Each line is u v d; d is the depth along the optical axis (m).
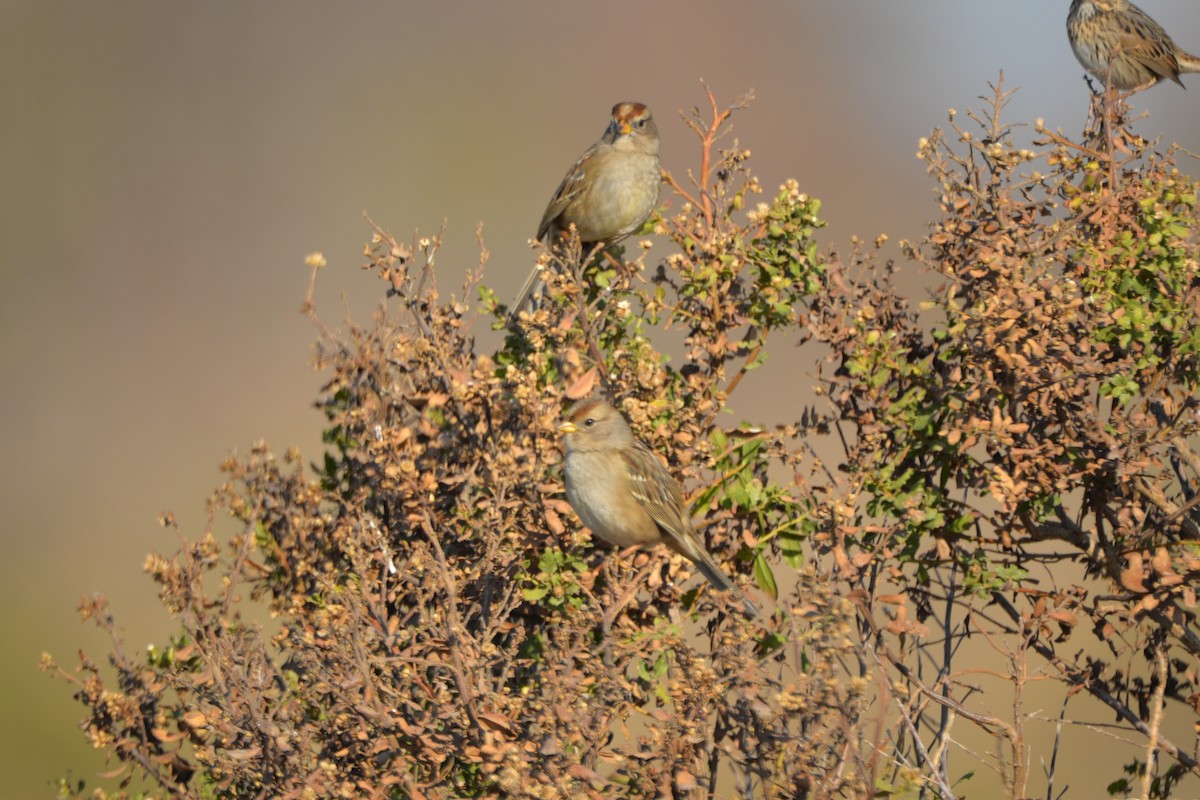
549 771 9.05
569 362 10.89
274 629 12.07
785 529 10.92
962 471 10.91
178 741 10.63
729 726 10.05
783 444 10.94
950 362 10.82
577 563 10.45
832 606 9.12
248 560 11.20
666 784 9.15
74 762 23.19
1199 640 10.80
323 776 9.55
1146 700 11.12
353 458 11.20
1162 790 11.05
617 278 11.35
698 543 10.38
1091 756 16.02
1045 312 10.45
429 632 10.17
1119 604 10.75
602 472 10.37
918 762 10.42
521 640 10.09
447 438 10.98
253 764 9.83
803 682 8.95
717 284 11.02
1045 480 10.55
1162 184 11.28
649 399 10.93
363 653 9.53
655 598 10.73
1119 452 10.54
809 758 8.91
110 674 18.44
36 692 25.48
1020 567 11.06
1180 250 10.97
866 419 10.85
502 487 10.09
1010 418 10.60
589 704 9.46
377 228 10.95
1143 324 10.77
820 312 11.18
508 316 11.48
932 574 12.11
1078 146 11.47
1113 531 11.04
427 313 11.12
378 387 10.93
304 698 10.11
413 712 9.65
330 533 11.04
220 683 9.84
